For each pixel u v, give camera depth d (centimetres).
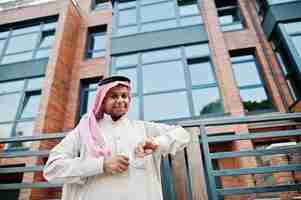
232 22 801
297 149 220
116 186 126
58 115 679
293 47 552
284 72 611
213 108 566
